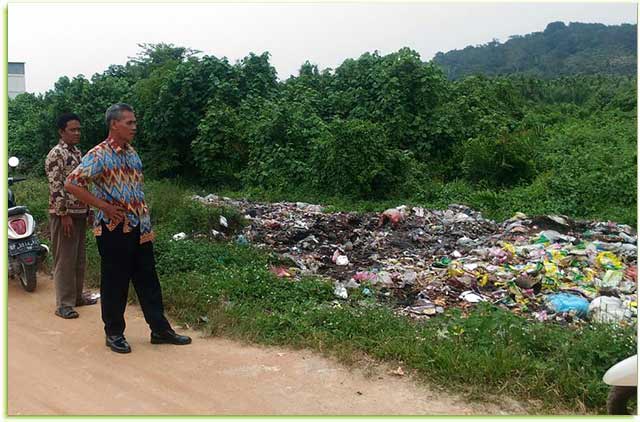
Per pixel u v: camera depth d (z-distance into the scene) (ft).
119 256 15.40
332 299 19.45
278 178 44.16
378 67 53.16
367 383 13.57
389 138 47.55
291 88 55.83
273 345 15.66
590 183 37.29
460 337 15.15
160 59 79.15
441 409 12.41
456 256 25.62
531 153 44.32
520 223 30.83
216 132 49.03
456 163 46.91
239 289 19.02
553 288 20.86
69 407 12.53
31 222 21.18
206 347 15.72
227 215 30.17
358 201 40.06
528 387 12.88
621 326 15.81
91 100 57.62
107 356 15.15
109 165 15.23
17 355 15.19
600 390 12.66
